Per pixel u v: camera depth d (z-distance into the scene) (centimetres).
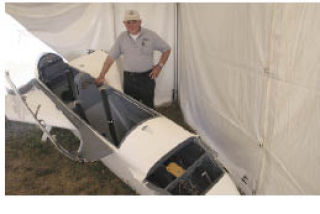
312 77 220
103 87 416
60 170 402
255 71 310
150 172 264
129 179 302
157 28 548
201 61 462
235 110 369
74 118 378
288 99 254
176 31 558
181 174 268
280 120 270
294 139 248
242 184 355
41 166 411
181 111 570
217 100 421
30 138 481
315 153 222
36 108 420
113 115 380
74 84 419
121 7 527
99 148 321
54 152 442
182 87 564
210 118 452
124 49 450
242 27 332
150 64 461
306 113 230
